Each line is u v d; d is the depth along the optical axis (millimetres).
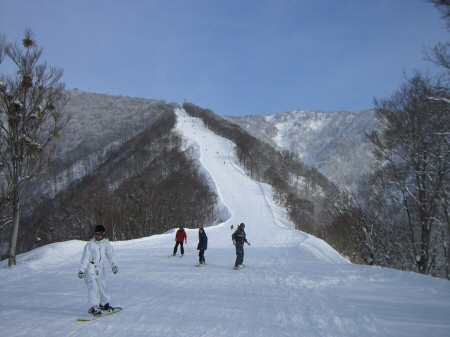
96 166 107375
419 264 19547
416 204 20562
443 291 7551
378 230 25484
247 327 5492
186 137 130125
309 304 6785
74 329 5598
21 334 5375
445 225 18766
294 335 5039
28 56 17031
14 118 16938
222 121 177250
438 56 11305
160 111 184875
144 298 7770
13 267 13359
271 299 7398
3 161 17266
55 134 18281
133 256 16984
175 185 69375
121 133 150250
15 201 17422
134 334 5277
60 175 96625
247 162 108312
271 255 17547
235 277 10578
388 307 6367
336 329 5203
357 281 9016
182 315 6301
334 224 38844
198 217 62156
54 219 54500
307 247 21875
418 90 16281
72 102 194750
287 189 92188
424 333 4922
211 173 92688
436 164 17203
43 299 8047
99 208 54281
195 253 18828
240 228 12844
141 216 51812
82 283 10172
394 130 19297
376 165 24750
